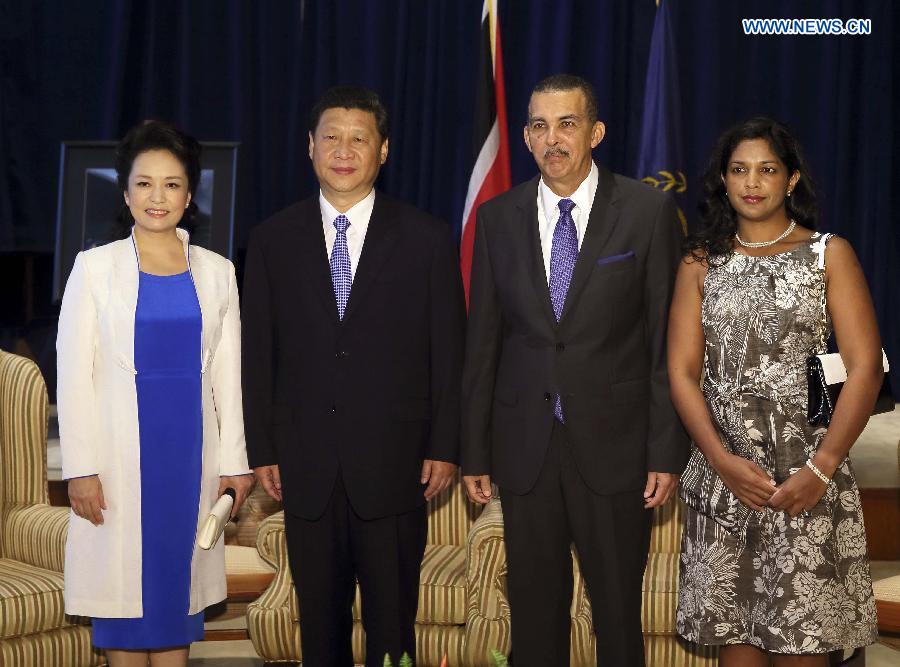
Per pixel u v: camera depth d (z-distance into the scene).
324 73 6.53
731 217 2.74
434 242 2.89
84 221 5.21
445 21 6.47
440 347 2.88
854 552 2.66
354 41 6.53
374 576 2.88
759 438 2.65
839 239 2.65
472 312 2.88
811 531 2.61
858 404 2.56
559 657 2.85
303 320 2.86
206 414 2.85
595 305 2.71
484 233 2.88
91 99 6.47
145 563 2.80
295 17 6.53
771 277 2.64
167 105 6.50
